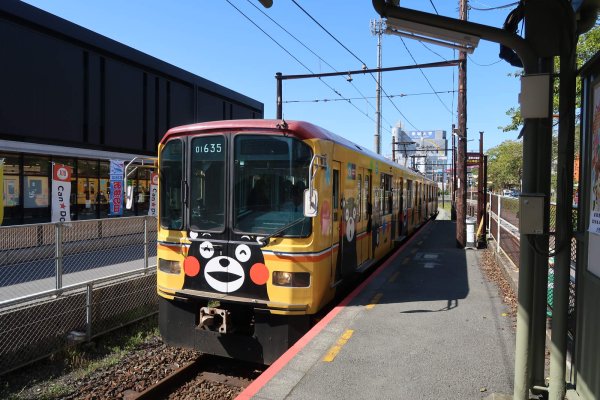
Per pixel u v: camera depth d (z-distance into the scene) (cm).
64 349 683
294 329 588
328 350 527
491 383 441
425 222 2586
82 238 773
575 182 452
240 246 605
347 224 760
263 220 603
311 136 597
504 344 548
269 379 449
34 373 628
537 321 389
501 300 760
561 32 359
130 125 2097
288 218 594
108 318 790
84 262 774
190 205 637
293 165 597
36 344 657
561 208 366
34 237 689
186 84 2469
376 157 1041
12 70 1573
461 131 1481
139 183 2141
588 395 348
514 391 385
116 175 1452
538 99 357
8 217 1521
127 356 705
